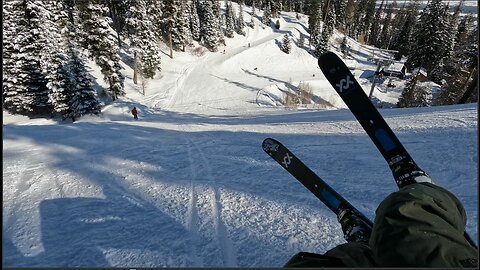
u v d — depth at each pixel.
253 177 4.24
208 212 3.25
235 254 2.46
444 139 5.59
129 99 31.06
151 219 3.20
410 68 48.38
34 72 25.86
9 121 25.84
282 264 2.29
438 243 0.70
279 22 72.81
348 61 58.09
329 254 0.87
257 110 23.67
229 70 47.09
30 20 24.52
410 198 0.82
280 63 53.06
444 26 37.94
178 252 2.55
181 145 6.94
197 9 57.28
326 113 14.45
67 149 6.99
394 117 9.22
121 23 46.31
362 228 1.54
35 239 2.95
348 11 72.75
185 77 40.81
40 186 4.55
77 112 24.27
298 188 3.70
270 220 2.94
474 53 26.06
